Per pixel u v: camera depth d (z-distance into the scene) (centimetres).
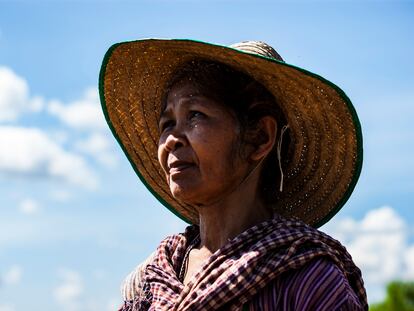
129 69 395
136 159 419
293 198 397
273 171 375
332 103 363
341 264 339
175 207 418
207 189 349
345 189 386
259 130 359
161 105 396
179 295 342
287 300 324
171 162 351
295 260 327
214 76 354
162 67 385
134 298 361
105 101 408
